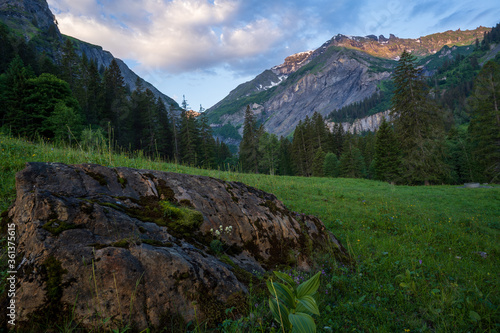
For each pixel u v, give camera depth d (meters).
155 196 4.05
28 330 1.91
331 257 5.09
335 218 9.50
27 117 29.14
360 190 18.34
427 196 17.17
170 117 54.47
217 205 4.57
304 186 16.56
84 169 3.66
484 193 17.92
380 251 6.30
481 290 4.16
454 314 3.14
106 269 2.26
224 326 2.39
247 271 3.64
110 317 2.10
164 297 2.42
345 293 3.82
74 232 2.45
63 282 2.10
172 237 3.29
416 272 4.79
